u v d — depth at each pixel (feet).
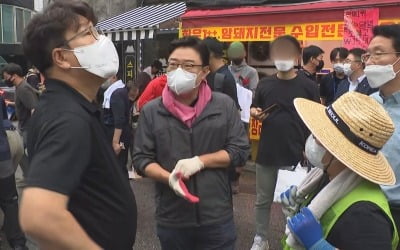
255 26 22.45
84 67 5.90
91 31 6.01
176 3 35.37
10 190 15.05
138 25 30.35
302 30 20.90
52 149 5.23
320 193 6.32
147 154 9.54
